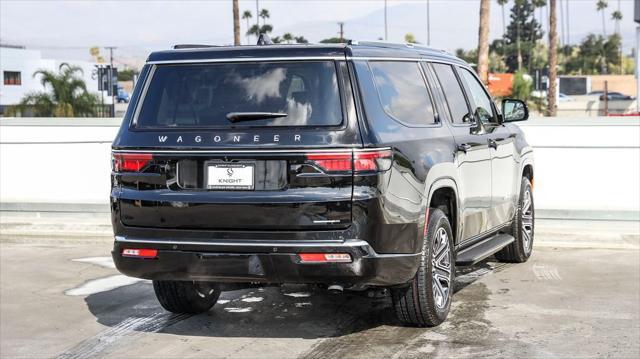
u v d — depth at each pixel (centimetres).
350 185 528
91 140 1276
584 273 818
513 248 858
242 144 540
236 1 5159
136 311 693
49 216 1221
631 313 660
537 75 8019
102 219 1204
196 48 590
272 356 557
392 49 620
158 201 557
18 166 1300
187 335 615
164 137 562
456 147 653
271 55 564
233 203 538
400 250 556
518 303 696
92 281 813
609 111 7500
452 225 657
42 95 5622
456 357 545
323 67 554
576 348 564
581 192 1161
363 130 536
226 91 563
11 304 722
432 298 602
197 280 561
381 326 627
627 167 1146
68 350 584
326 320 648
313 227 529
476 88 769
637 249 946
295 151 532
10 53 8512
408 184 563
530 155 893
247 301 716
